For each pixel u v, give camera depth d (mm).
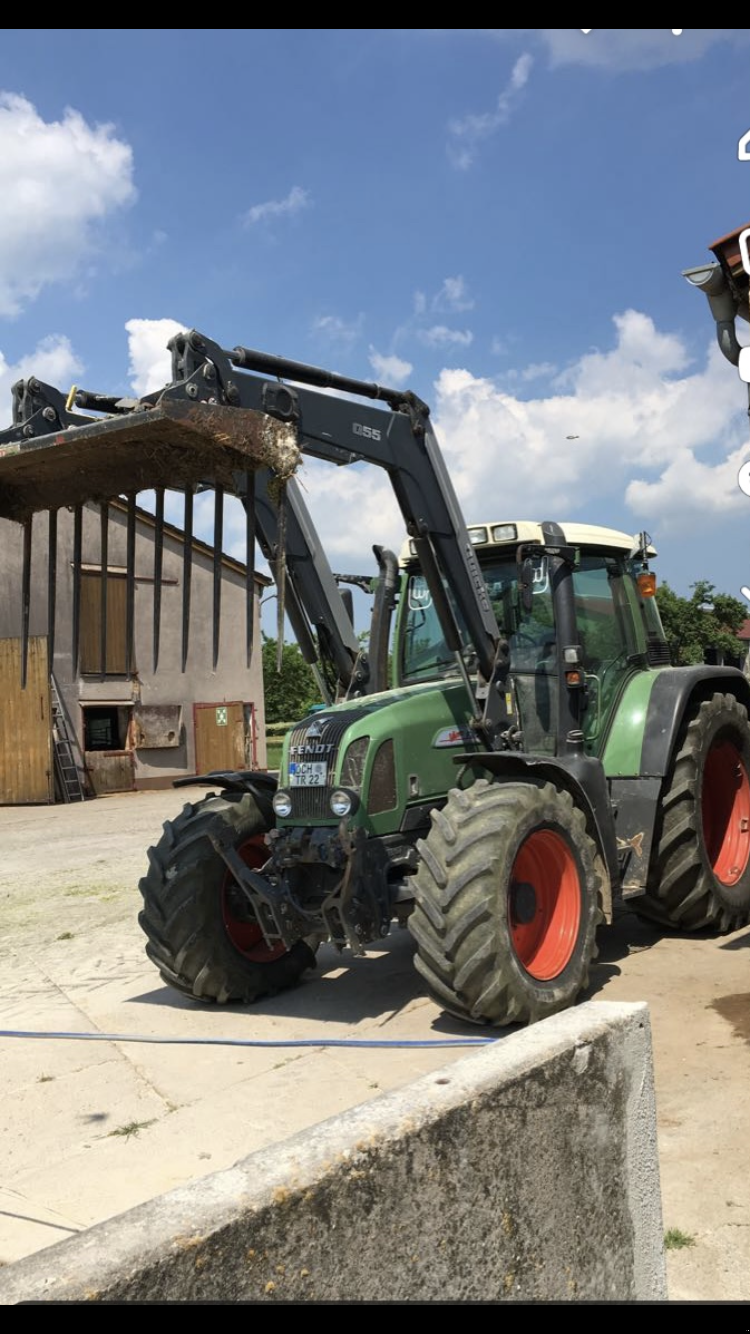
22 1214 3148
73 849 11727
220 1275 1216
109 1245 1163
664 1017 4445
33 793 18156
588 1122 1779
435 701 5246
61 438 4031
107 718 20000
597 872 4840
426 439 5086
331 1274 1339
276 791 5129
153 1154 3539
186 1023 5059
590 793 5113
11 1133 3814
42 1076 4406
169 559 19062
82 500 4418
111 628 19047
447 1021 4691
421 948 4293
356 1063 4254
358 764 4773
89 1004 5508
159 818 14633
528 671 5664
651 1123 1935
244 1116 3803
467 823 4410
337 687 6105
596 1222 1781
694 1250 2594
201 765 20609
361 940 4570
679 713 5691
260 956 5453
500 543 5727
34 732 18234
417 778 5004
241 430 3994
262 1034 4781
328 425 4629
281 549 4199
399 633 6285
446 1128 1515
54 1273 1113
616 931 6195
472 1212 1546
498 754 4684
